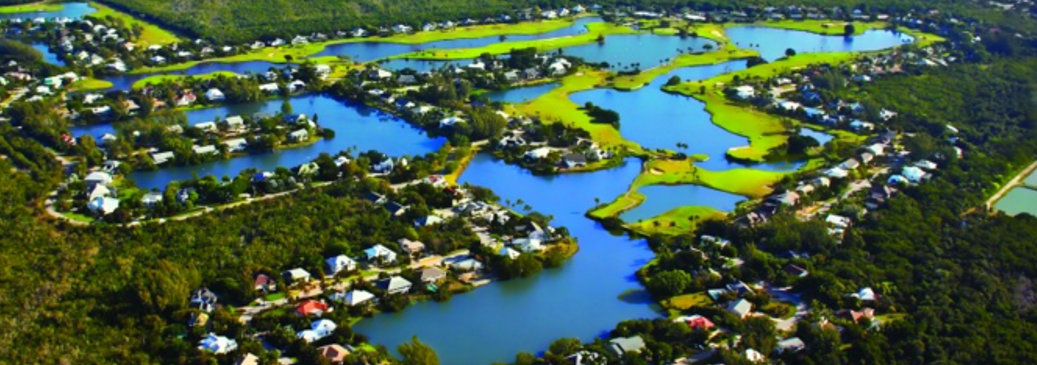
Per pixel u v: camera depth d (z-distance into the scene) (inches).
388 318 7608.3
